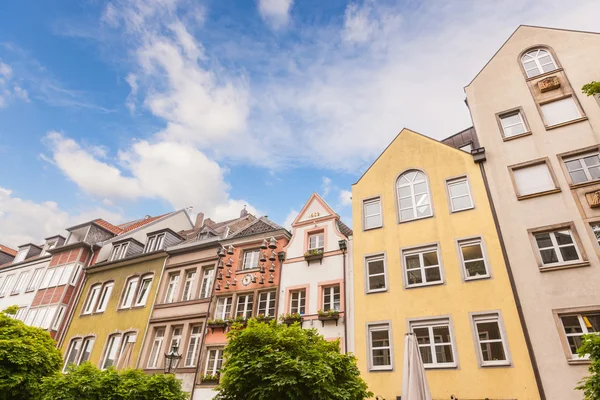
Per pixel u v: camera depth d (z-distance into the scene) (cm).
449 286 1505
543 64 1852
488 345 1355
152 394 1220
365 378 1479
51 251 3108
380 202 1886
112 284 2698
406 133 2027
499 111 1828
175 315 2230
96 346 2408
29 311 2839
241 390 965
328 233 1973
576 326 1270
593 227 1392
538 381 1220
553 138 1634
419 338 1472
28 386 1259
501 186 1623
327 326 1692
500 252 1482
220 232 2891
